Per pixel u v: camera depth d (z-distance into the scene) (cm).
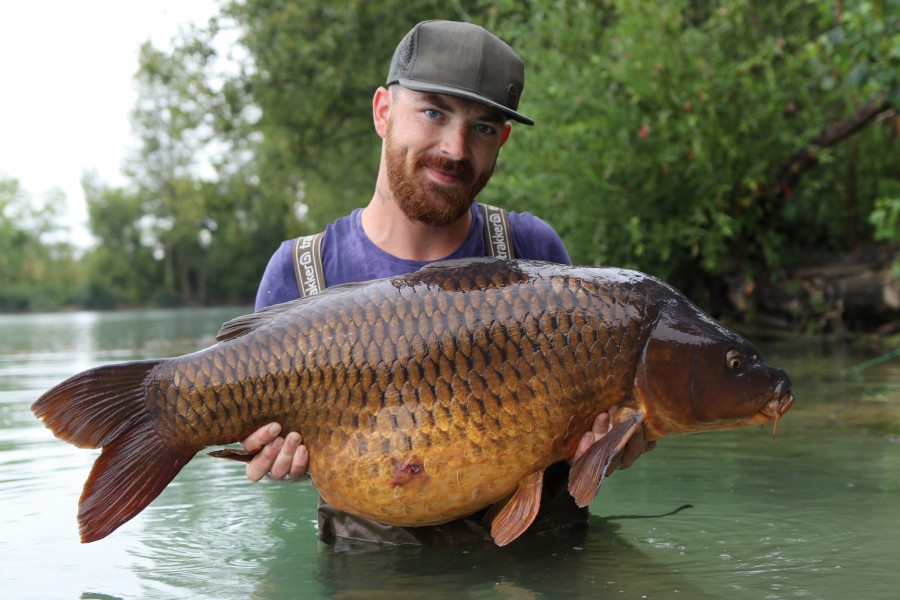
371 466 241
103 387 239
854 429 447
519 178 968
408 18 1568
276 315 249
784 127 961
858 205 1131
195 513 311
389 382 239
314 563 251
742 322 1098
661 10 963
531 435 241
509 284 245
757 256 1072
